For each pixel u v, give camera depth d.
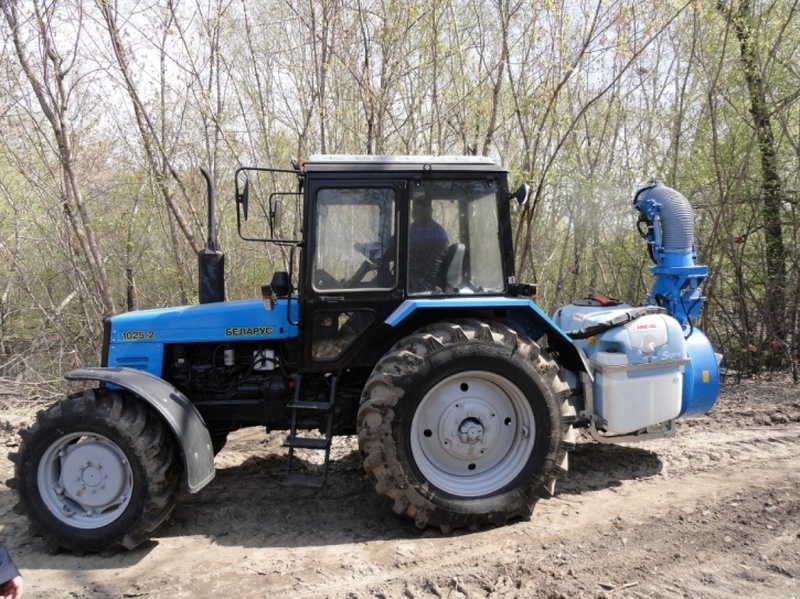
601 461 4.55
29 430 3.43
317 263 3.71
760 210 7.40
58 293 9.24
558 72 7.04
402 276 3.74
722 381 6.84
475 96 7.73
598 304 4.70
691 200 7.82
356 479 4.34
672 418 4.25
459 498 3.52
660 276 4.66
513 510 3.57
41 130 7.28
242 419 4.05
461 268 3.82
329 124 8.16
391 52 7.20
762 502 3.70
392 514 3.82
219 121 7.58
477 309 3.88
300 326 3.76
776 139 7.43
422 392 3.48
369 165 3.70
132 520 3.34
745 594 2.80
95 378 3.42
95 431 3.38
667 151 8.09
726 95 7.44
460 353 3.51
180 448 3.41
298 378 3.84
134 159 8.49
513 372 3.58
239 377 4.14
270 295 3.88
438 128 7.70
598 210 8.12
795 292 7.09
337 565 3.19
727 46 7.34
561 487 4.15
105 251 8.72
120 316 4.14
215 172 7.59
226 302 4.22
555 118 6.97
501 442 3.73
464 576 3.02
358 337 3.77
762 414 5.44
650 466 4.44
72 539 3.36
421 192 3.77
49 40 6.79
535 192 7.18
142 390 3.41
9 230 8.52
